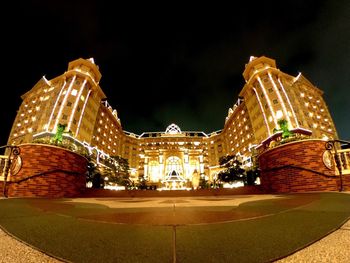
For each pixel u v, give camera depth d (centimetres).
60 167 854
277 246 157
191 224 231
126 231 206
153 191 1089
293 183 796
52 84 5072
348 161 740
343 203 359
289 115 4000
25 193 755
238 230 202
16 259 144
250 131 5309
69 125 4041
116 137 7162
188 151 7512
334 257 139
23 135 4694
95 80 5128
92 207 412
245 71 5069
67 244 169
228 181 2998
